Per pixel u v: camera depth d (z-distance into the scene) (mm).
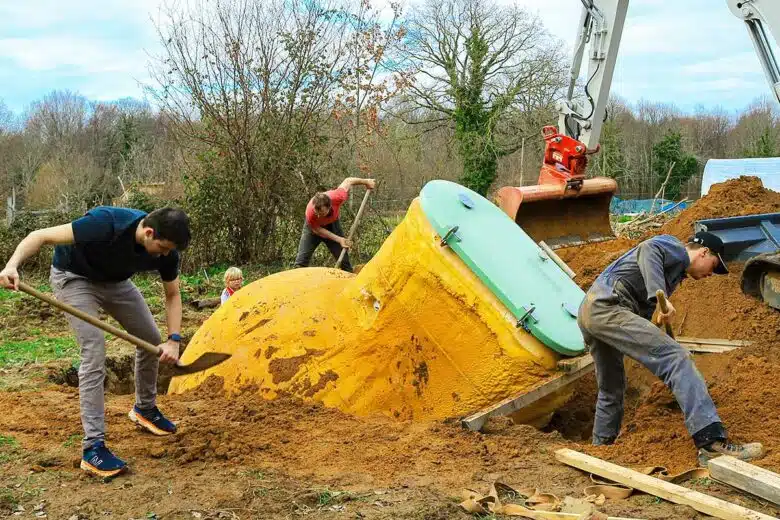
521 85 29484
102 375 4590
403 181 20000
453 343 5672
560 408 6289
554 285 5898
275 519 3902
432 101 29656
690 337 7312
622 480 4258
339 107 16656
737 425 4961
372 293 6031
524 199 9570
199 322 10703
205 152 16141
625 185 41969
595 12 10414
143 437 5191
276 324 6441
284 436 5219
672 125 49438
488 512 3938
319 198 10242
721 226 7906
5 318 10367
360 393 5902
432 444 5023
